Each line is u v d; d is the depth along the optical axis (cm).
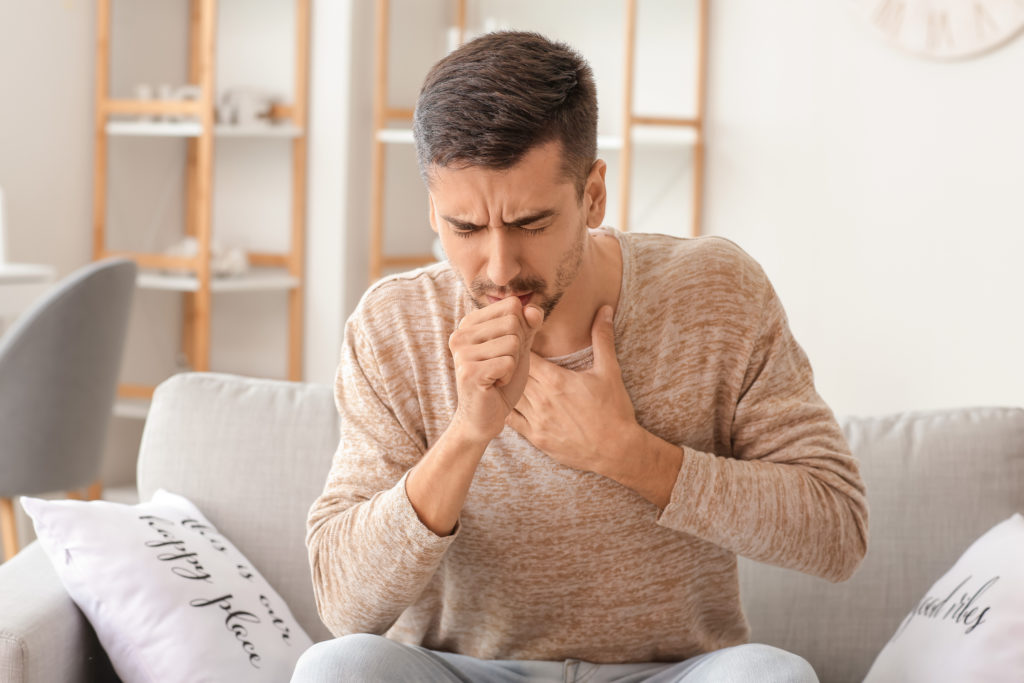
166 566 153
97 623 148
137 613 148
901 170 319
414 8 402
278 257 387
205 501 177
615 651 138
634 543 134
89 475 279
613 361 131
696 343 137
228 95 374
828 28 328
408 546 123
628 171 331
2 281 297
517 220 114
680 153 360
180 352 411
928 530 171
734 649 120
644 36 367
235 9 396
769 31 339
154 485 179
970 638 144
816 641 170
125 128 362
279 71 389
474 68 112
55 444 267
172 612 149
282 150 390
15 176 351
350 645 117
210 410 182
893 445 176
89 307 267
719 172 352
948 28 305
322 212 382
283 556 174
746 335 137
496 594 138
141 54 389
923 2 308
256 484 177
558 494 133
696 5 353
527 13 394
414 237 417
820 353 337
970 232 308
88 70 373
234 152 400
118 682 161
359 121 383
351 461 138
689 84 357
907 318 320
